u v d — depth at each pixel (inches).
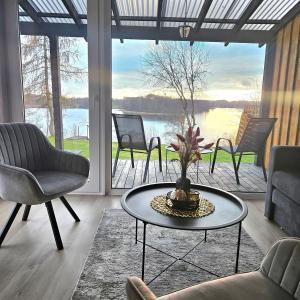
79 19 112.8
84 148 121.8
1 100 113.3
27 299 61.1
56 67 117.0
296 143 124.9
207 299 38.8
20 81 116.8
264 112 122.5
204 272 71.3
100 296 61.8
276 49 119.0
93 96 117.0
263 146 126.0
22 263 73.6
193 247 83.0
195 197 69.7
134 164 127.4
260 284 42.8
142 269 65.0
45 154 101.0
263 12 117.0
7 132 90.8
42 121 121.0
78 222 98.0
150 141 124.8
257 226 98.0
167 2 114.3
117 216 102.2
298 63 120.3
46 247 81.5
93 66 114.6
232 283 42.7
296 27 118.5
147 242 84.9
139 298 34.3
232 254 79.8
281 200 92.6
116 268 71.9
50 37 115.0
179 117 122.6
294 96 122.1
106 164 123.4
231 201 74.0
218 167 128.3
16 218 99.2
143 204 70.1
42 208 108.4
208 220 62.1
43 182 84.3
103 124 119.2
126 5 114.1
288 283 41.9
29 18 114.0
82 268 72.0
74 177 91.7
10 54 114.4
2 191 80.4
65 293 63.1
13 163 90.4
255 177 128.6
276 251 45.9
